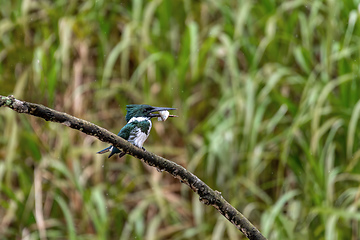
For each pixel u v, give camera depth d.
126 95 10.59
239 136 9.73
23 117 10.02
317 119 9.05
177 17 11.02
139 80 10.73
